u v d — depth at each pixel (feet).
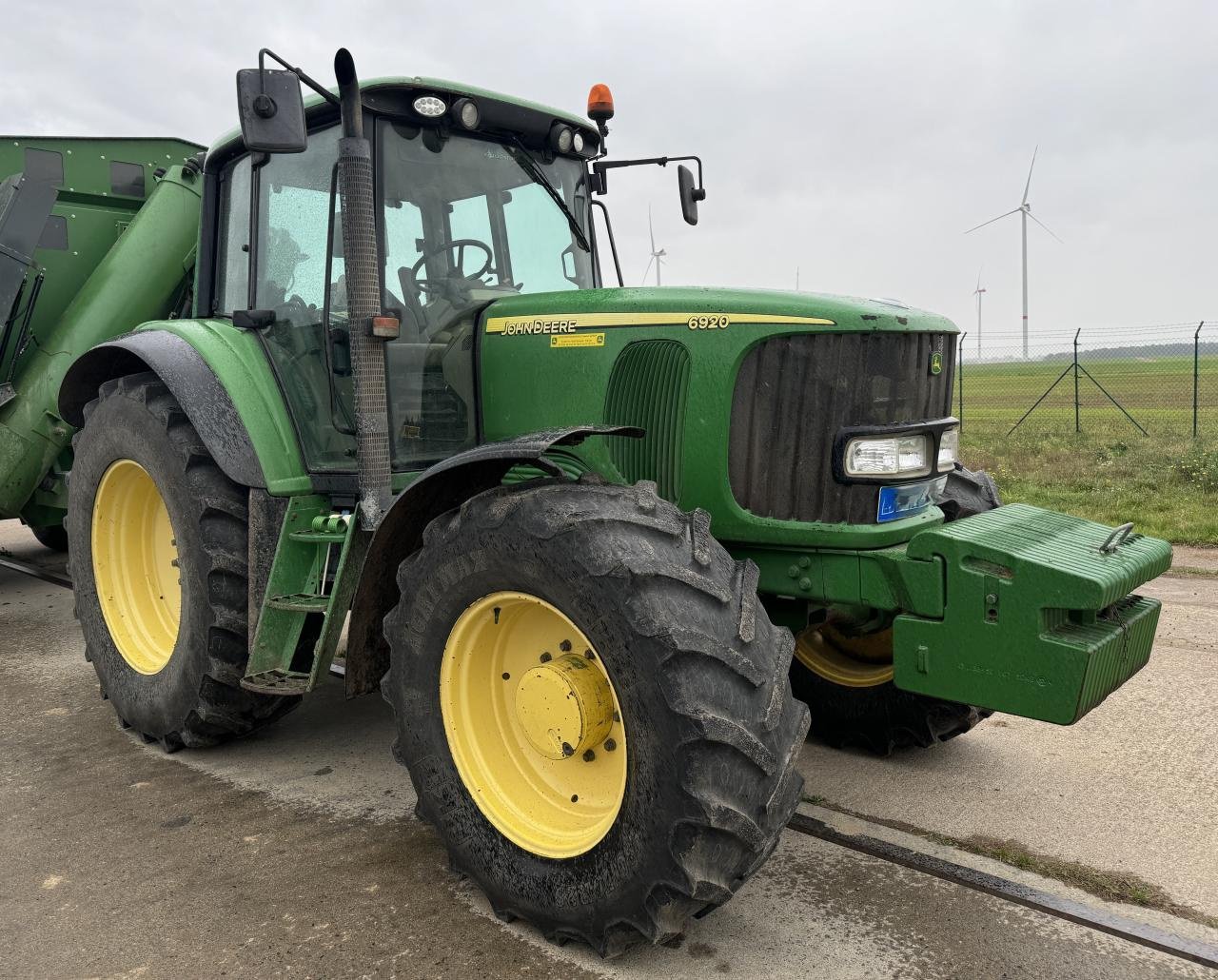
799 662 13.32
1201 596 19.97
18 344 19.26
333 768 12.37
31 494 20.26
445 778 9.09
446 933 8.61
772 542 9.89
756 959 8.22
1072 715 8.14
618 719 8.41
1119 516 27.86
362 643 10.09
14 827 10.69
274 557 11.54
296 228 12.11
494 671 9.23
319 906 9.06
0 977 8.00
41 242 19.65
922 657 8.99
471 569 8.65
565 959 8.24
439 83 11.19
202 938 8.53
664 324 10.09
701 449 9.89
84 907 9.05
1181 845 10.07
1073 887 9.30
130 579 13.91
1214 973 7.94
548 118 12.41
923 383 10.18
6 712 14.39
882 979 7.93
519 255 12.46
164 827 10.69
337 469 11.60
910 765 12.42
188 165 20.15
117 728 13.78
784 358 9.65
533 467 10.89
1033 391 100.53
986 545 8.58
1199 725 13.25
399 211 11.21
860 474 9.55
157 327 13.51
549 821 8.73
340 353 11.54
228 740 12.92
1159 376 116.37
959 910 8.95
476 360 11.64
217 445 11.60
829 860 9.92
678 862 7.41
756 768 7.48
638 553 7.78
